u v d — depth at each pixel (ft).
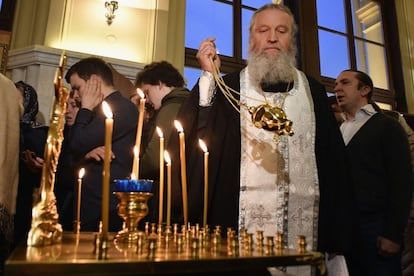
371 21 12.06
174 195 3.61
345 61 11.23
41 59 6.77
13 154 4.25
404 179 4.75
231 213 3.56
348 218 3.64
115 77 7.07
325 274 1.94
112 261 1.54
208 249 2.05
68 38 7.30
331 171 3.84
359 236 3.65
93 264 1.50
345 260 3.70
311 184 3.68
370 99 5.94
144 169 4.30
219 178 3.71
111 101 5.81
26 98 6.26
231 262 1.73
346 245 3.53
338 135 4.01
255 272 2.02
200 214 3.59
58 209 5.53
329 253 3.71
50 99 6.71
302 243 2.08
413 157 6.43
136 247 1.97
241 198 3.58
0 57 6.89
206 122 3.77
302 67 10.30
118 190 2.34
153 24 8.08
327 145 3.93
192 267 1.65
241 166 3.67
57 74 2.24
